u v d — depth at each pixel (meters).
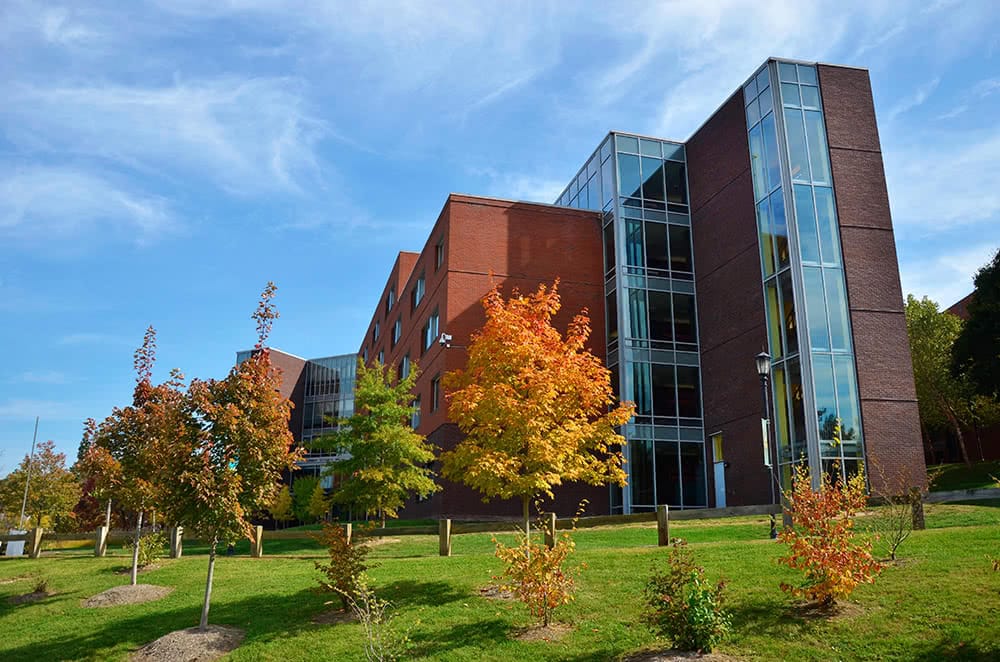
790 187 28.39
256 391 14.09
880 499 22.12
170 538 22.75
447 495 31.94
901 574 11.90
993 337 35.16
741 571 13.25
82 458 18.44
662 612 10.14
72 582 18.48
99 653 12.42
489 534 23.27
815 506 11.16
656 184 36.50
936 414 43.75
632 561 14.92
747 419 29.98
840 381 26.53
